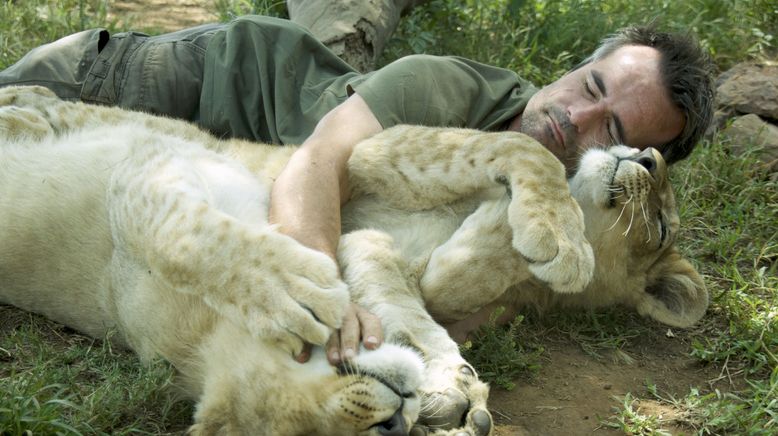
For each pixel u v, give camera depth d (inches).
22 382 93.0
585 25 147.9
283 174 102.4
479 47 145.0
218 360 91.4
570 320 109.9
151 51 119.7
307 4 135.9
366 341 90.0
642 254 109.1
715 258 119.7
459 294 99.7
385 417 86.7
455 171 102.7
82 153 103.0
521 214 97.1
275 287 89.8
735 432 97.7
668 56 111.8
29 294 101.3
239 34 117.4
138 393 92.8
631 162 105.2
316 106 115.0
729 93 136.9
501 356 101.4
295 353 88.7
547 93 112.0
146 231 94.8
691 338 109.7
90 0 151.9
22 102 110.8
